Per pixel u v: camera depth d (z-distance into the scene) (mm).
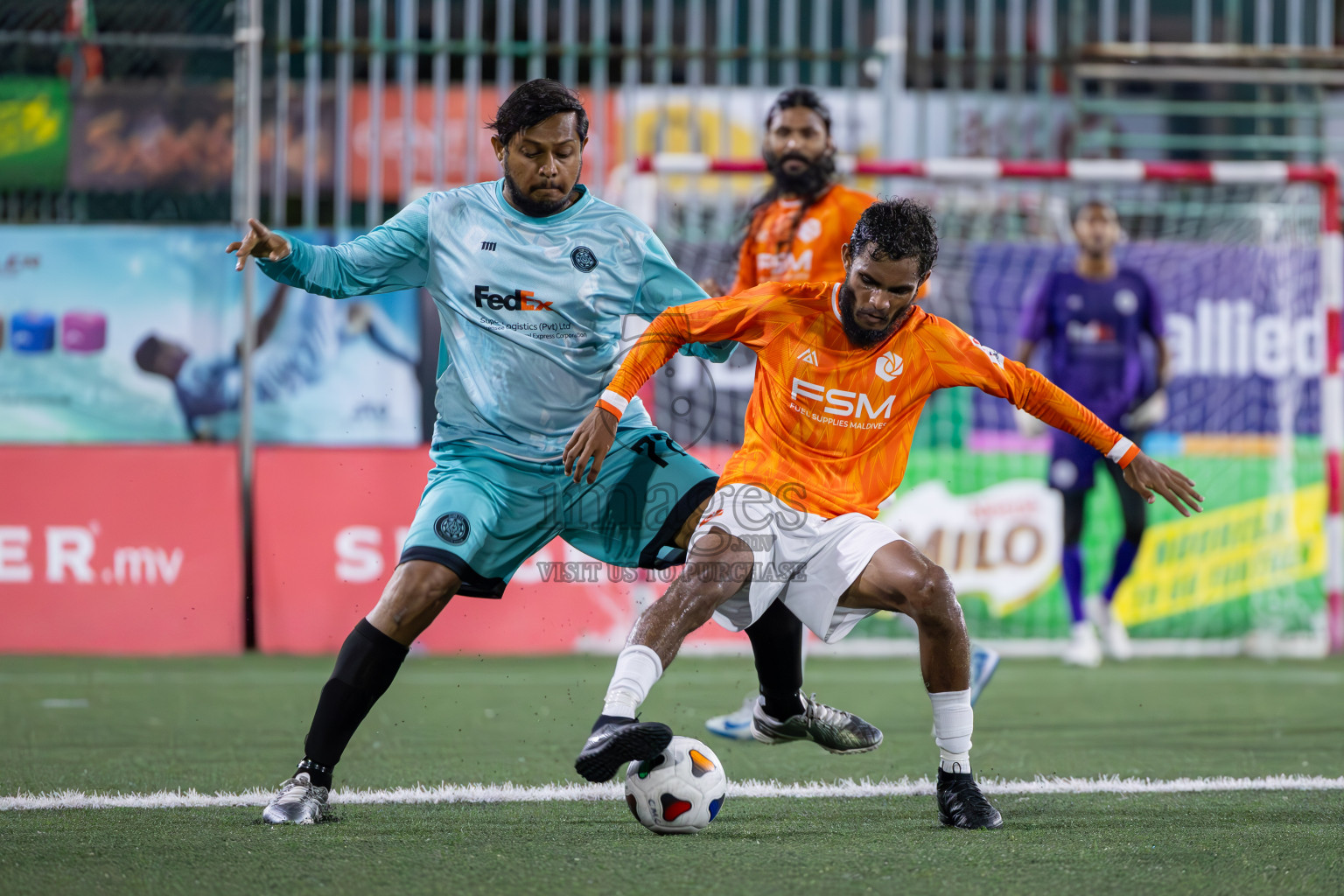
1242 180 28172
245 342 27844
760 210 18156
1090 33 36375
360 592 27562
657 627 10844
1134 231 31672
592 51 29531
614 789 13414
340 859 10148
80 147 28250
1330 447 28750
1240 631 29188
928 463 28594
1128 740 17234
